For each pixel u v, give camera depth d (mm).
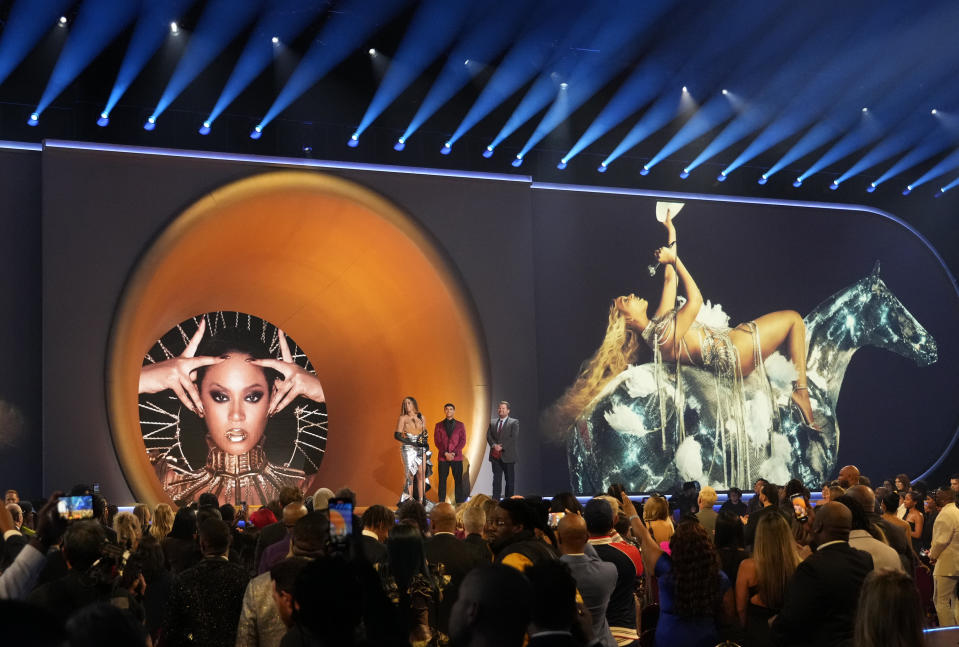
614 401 19969
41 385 16328
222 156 17547
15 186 16594
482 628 2994
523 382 19156
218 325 21234
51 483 15781
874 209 23016
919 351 22922
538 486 19000
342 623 3102
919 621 4070
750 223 21766
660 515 8641
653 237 20828
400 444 20375
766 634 6086
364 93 18844
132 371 16562
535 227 20000
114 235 16734
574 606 3775
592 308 20125
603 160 20875
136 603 5012
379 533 6738
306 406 22016
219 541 5422
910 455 22516
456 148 19703
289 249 19812
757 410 21125
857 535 6379
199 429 20625
